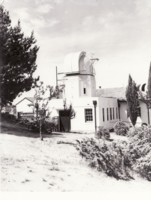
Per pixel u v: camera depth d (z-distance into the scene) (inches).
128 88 1311.5
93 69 1443.2
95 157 545.6
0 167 414.3
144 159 568.7
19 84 855.1
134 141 639.1
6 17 851.4
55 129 1154.0
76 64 1376.7
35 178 395.9
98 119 1195.9
